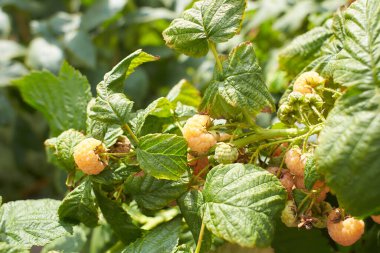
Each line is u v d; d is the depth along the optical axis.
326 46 0.56
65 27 1.20
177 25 0.52
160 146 0.49
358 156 0.42
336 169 0.43
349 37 0.46
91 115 0.50
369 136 0.42
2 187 1.40
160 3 1.24
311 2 0.82
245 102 0.49
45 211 0.53
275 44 0.84
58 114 0.62
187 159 0.49
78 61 1.18
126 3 1.21
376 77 0.44
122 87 0.52
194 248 0.53
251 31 0.83
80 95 0.61
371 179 0.42
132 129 0.51
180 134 0.54
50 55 1.16
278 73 0.68
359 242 0.62
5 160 1.40
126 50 1.22
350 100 0.43
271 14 0.82
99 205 0.53
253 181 0.46
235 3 0.51
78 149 0.49
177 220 0.52
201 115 0.50
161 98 0.52
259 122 0.63
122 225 0.53
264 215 0.45
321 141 0.43
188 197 0.50
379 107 0.43
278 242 0.60
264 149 0.51
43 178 1.39
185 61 1.11
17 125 1.32
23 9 1.30
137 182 0.50
